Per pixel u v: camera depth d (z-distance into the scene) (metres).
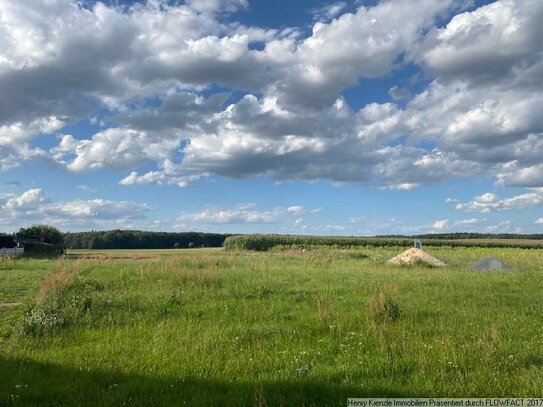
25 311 13.09
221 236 119.38
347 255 43.22
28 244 49.69
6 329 11.58
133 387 7.13
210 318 12.52
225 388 7.11
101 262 29.89
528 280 20.03
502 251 53.47
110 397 6.62
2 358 8.79
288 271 23.70
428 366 7.83
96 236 102.00
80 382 7.30
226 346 9.48
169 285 18.28
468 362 8.05
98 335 10.73
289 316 12.45
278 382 7.25
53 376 7.69
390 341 9.23
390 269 26.86
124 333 10.84
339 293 16.52
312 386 7.04
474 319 11.78
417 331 10.41
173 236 110.50
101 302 14.03
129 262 29.78
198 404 6.37
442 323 11.15
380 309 12.03
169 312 13.32
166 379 7.50
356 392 6.83
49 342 10.26
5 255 42.03
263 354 8.73
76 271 22.33
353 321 11.39
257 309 13.45
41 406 6.51
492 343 9.03
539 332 10.42
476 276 21.80
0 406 6.43
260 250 59.28
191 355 8.81
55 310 12.73
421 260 30.12
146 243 106.06
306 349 9.12
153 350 9.20
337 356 8.73
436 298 15.14
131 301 14.50
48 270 27.38
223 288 17.30
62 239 62.91
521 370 7.65
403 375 7.56
